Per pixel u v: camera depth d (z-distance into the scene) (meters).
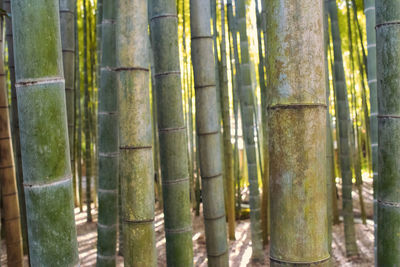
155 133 5.89
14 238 2.64
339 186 7.29
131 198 1.31
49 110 1.04
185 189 1.79
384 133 1.25
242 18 3.62
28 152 1.05
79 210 6.30
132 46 1.25
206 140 2.03
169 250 1.81
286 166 0.86
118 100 1.29
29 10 1.01
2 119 2.44
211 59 2.00
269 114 0.90
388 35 1.21
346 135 3.92
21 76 1.04
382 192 1.27
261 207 4.63
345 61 6.89
